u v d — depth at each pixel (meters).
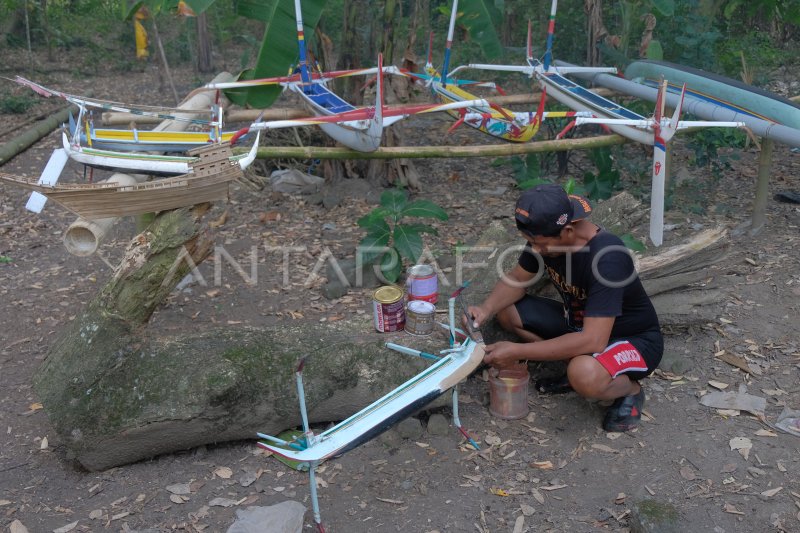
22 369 4.06
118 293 3.12
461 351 3.01
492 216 6.15
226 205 6.52
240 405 3.21
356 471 3.17
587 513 2.87
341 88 6.75
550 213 2.91
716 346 4.05
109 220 3.37
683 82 5.44
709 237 4.04
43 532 2.85
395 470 3.16
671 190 6.13
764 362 3.87
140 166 3.33
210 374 3.16
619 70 6.85
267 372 3.25
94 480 3.16
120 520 2.90
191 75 13.21
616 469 3.12
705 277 4.05
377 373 3.33
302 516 2.78
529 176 6.72
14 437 3.48
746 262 5.09
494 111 4.68
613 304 3.07
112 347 3.12
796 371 3.77
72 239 3.31
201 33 13.17
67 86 12.30
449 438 3.37
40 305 4.80
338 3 12.95
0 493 3.09
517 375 3.46
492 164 7.20
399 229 4.75
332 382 3.29
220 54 14.83
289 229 6.00
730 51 7.52
